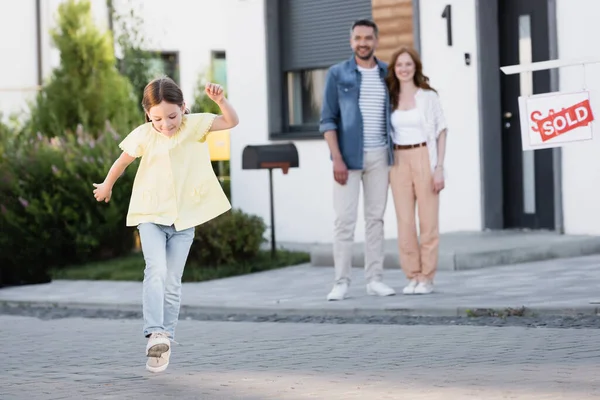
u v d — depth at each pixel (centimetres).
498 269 1327
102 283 1512
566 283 1173
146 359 895
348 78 1152
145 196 805
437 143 1172
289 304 1166
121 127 1861
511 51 1545
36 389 770
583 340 872
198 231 1488
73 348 975
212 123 812
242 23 1844
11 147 1748
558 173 1471
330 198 1730
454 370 777
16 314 1288
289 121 1812
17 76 2645
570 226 1470
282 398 705
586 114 1024
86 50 1967
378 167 1171
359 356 859
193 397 721
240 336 1004
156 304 792
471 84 1564
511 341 888
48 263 1664
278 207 1800
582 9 1447
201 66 2844
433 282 1209
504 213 1566
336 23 1733
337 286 1180
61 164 1692
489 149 1555
